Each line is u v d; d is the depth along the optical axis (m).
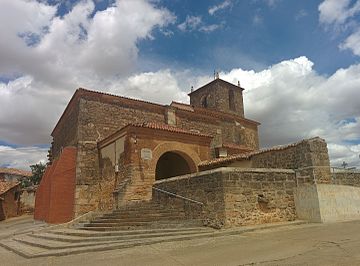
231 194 11.67
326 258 6.68
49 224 18.56
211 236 10.30
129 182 16.77
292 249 7.82
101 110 22.28
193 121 26.72
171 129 19.08
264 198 12.43
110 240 10.13
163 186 15.00
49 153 30.39
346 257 6.65
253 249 8.05
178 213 13.55
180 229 11.37
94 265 7.27
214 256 7.53
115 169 18.58
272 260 6.80
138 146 17.62
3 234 16.94
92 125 21.62
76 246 9.60
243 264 6.61
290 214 13.21
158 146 18.39
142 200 16.41
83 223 13.88
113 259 7.78
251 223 11.89
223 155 23.98
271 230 11.09
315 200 12.71
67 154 20.70
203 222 12.16
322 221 12.34
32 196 35.59
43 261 8.23
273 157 15.39
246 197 12.05
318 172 13.32
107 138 19.92
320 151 13.75
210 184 12.18
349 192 13.89
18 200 34.56
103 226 12.46
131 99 23.70
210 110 29.81
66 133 24.70
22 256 9.62
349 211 13.52
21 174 50.53
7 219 32.03
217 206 11.70
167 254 8.02
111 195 18.83
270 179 12.98
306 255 7.09
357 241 8.35
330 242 8.41
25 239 13.22
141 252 8.43
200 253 7.93
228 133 30.36
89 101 21.97
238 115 34.59
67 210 19.72
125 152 17.75
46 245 10.32
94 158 21.16
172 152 20.86
